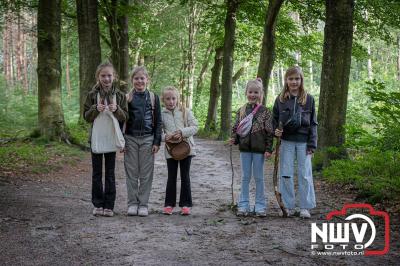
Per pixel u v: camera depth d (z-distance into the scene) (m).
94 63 16.81
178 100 6.38
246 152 6.26
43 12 12.84
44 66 13.05
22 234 5.00
